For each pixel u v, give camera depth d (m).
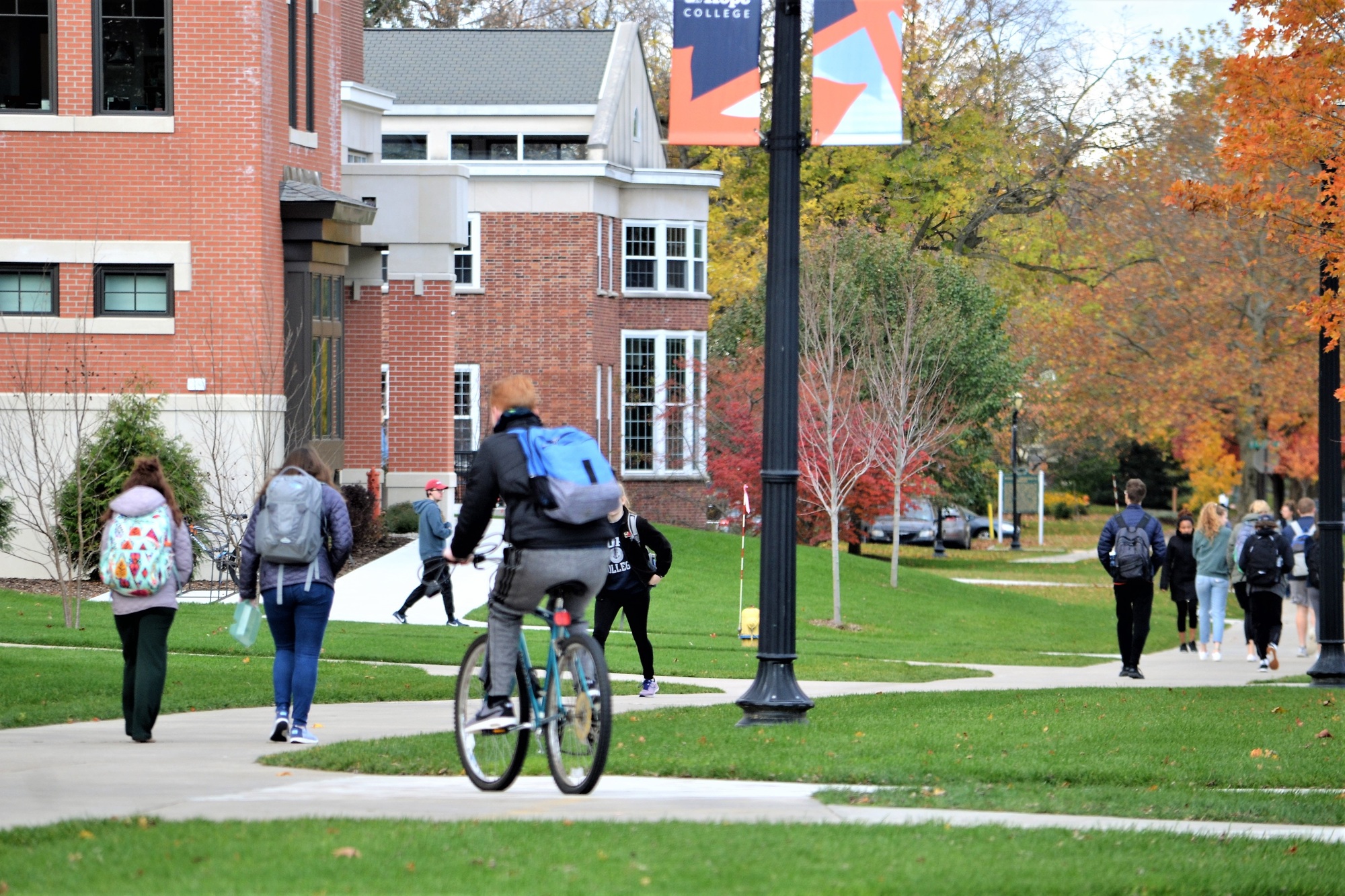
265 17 79.94
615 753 31.62
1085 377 141.25
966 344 134.38
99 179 79.12
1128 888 19.33
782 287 36.03
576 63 135.50
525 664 26.00
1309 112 49.34
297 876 18.62
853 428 103.12
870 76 35.59
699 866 19.45
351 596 75.06
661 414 127.19
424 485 100.06
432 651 56.25
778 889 18.31
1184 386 131.75
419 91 132.88
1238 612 115.00
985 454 152.12
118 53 79.44
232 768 30.28
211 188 78.94
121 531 34.53
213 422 78.69
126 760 31.62
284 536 33.75
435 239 99.25
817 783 29.09
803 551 107.25
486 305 123.75
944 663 66.50
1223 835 23.88
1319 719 39.97
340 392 88.44
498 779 26.61
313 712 41.41
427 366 99.75
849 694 47.09
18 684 43.41
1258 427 135.00
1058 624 94.06
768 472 36.47
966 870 19.69
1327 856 22.58
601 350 125.69
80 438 65.50
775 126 36.22
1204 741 35.44
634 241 129.25
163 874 18.75
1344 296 50.34
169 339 79.19
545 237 123.19
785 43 36.16
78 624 59.25
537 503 24.31
